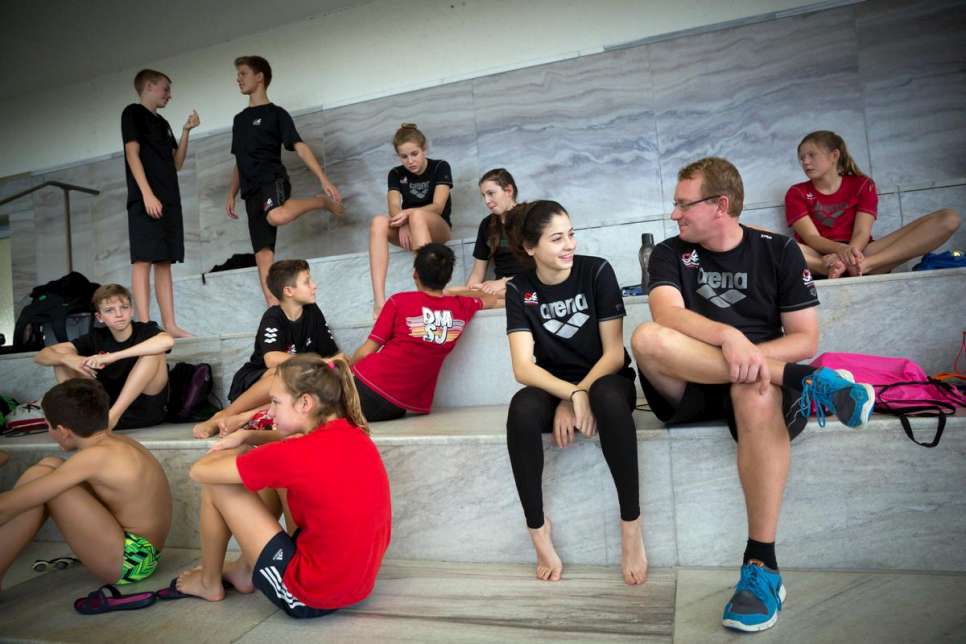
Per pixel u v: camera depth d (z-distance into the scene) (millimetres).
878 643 1326
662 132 4160
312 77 4934
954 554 1646
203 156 5188
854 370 1868
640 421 2041
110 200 5430
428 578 1914
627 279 3551
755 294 1767
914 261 3051
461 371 2783
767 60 3953
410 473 2080
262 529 1698
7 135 5750
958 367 2201
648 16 4176
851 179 3051
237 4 4691
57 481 1886
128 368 2838
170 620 1756
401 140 3693
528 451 1774
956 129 3643
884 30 3742
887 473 1686
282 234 4996
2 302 5867
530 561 1971
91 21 4770
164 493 2127
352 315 3648
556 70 4363
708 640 1407
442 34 4613
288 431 1729
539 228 1924
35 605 1937
